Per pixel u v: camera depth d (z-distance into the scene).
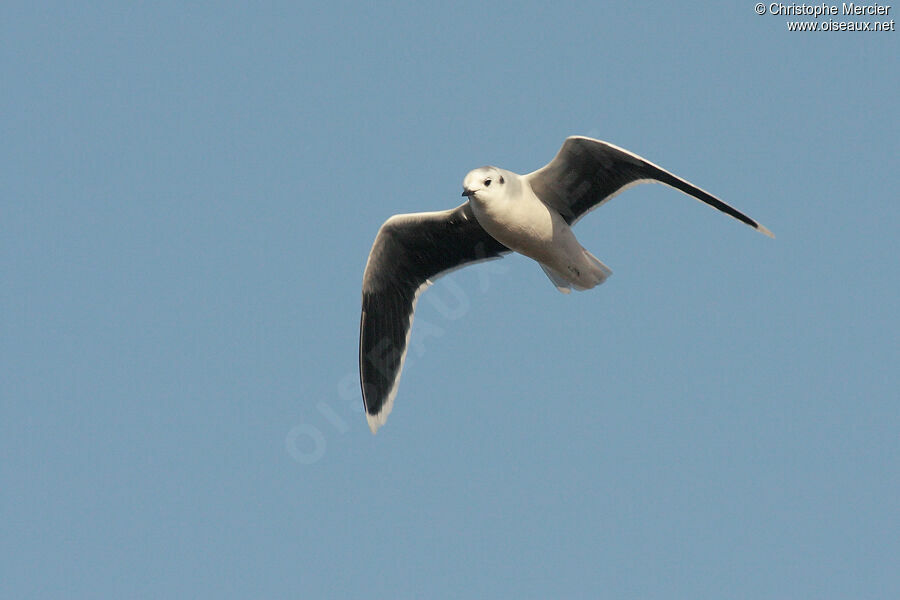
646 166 13.98
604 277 15.36
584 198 14.71
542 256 14.93
